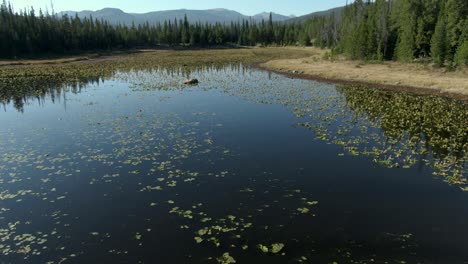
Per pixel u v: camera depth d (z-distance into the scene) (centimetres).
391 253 1073
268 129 2492
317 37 13675
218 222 1256
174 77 5641
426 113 2894
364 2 9538
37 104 3519
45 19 12512
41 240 1143
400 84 4300
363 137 2286
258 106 3300
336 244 1121
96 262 1027
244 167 1778
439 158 1903
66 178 1642
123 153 1980
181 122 2691
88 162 1844
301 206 1375
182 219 1277
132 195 1470
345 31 8438
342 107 3200
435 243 1123
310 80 5034
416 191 1503
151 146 2106
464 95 3591
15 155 1953
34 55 9856
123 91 4266
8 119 2877
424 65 5375
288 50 13000
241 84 4750
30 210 1346
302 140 2236
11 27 9981
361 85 4462
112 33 13875
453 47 5225
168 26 17200
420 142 2175
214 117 2864
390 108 3106
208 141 2209
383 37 6662
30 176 1664
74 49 11644
